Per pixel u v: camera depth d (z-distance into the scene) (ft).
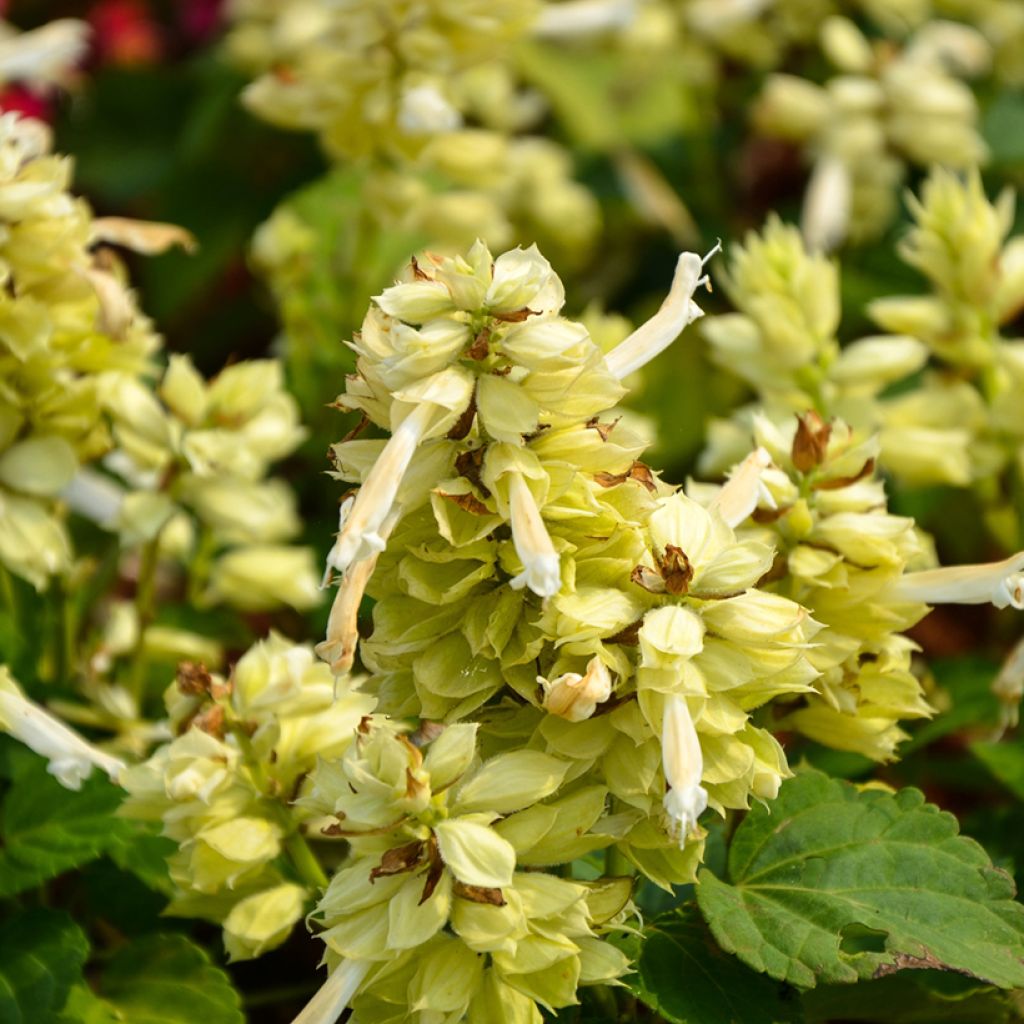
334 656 1.61
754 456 1.73
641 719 1.65
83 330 1.96
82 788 1.90
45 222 1.92
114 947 1.95
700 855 1.69
